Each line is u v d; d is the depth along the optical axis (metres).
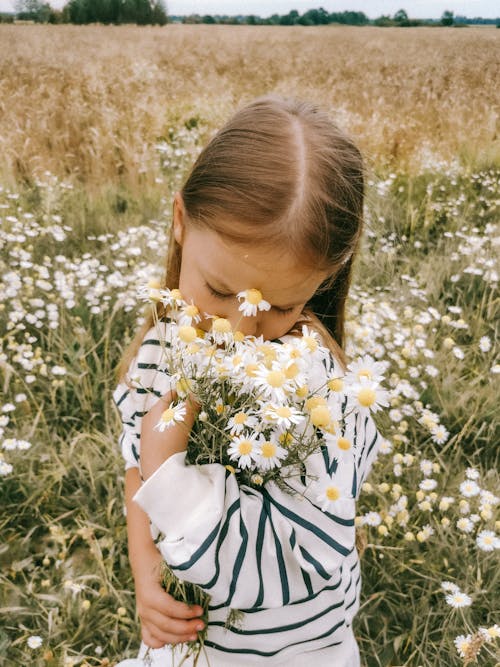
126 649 1.99
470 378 3.28
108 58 9.73
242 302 1.08
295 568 1.05
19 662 1.96
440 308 3.80
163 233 4.23
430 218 5.04
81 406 2.86
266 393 0.91
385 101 8.72
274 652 1.17
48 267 3.84
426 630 2.01
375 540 2.27
